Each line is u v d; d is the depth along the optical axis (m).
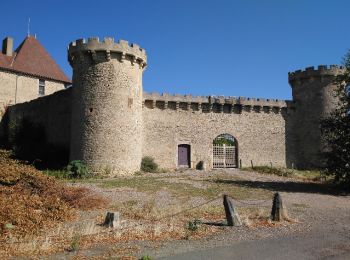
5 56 36.38
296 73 32.94
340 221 11.40
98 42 23.78
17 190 13.09
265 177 24.47
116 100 23.80
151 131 28.09
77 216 11.82
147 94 28.06
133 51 24.45
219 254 8.02
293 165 32.06
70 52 24.59
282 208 11.34
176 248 8.49
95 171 22.97
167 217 11.46
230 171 27.09
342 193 18.25
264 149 31.44
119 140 23.62
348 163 19.27
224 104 30.52
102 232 9.73
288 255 7.96
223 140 30.67
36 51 38.94
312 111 31.91
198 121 29.70
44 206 12.16
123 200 14.37
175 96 28.94
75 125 24.14
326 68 31.64
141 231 9.86
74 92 24.58
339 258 7.77
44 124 30.23
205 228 10.26
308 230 10.17
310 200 15.48
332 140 20.47
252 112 31.48
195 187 18.14
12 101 35.47
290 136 32.41
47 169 23.77
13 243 8.77
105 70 23.88
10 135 31.70
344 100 20.44
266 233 9.81
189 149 29.33
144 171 25.64
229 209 10.70
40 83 37.50
